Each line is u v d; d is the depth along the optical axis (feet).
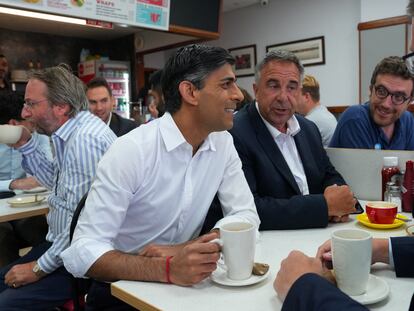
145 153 3.51
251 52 21.53
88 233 3.30
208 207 4.07
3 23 16.83
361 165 5.45
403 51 15.80
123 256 3.11
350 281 2.47
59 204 5.23
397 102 5.65
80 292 4.41
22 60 18.69
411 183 4.60
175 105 3.59
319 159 5.55
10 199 6.91
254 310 2.43
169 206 3.77
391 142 6.13
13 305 4.73
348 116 6.25
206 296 2.66
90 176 4.95
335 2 17.99
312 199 4.23
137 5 10.65
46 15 9.64
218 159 3.98
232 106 3.49
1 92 7.50
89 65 19.19
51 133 5.64
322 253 2.91
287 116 5.04
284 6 19.80
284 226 4.16
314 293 2.17
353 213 4.56
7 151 8.63
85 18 9.82
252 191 4.72
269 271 3.02
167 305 2.54
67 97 5.37
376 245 2.95
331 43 18.37
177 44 16.83
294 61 4.94
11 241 7.80
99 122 5.44
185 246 3.10
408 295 2.56
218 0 13.05
